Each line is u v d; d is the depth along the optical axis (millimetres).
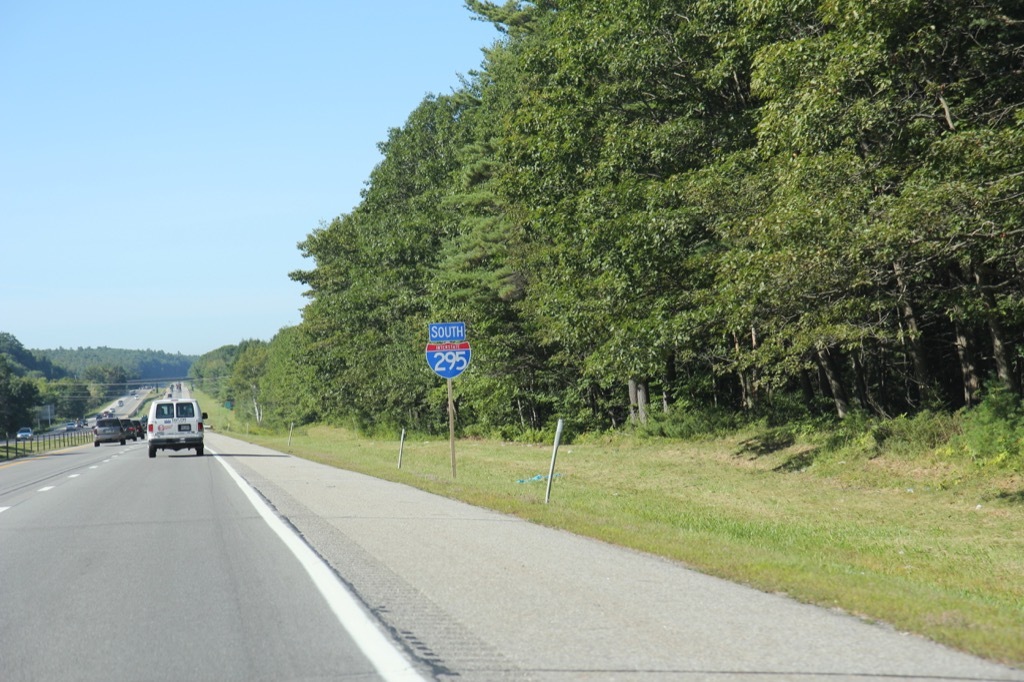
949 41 19547
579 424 43688
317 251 82438
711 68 25953
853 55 18062
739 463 25891
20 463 45719
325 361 77812
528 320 42969
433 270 56438
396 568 9484
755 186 22641
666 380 37719
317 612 7617
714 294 24547
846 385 34375
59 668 6184
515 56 43312
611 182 28078
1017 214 15867
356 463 29812
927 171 17875
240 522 14078
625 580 8547
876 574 9656
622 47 26562
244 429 159625
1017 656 5746
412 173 70562
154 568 10086
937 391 26203
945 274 23734
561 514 13852
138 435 90000
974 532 14328
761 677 5434
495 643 6383
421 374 58844
